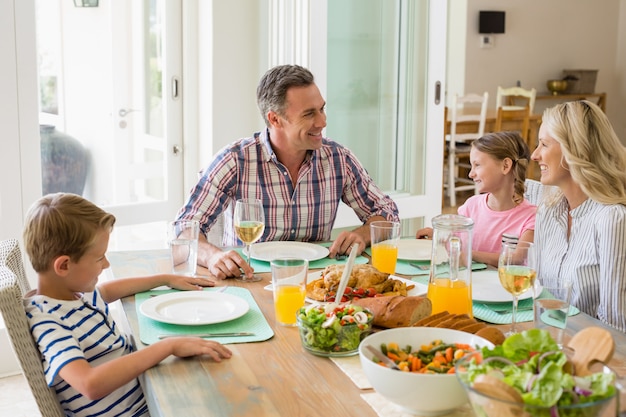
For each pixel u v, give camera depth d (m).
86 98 3.55
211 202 2.40
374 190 2.62
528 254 1.56
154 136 3.79
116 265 2.13
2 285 1.46
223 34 3.64
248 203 2.02
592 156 1.94
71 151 3.54
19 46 3.12
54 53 3.43
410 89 3.94
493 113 7.40
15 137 3.17
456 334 1.33
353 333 1.44
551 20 8.70
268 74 2.38
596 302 1.97
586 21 8.94
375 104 3.88
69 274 1.58
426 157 4.01
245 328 1.62
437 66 3.92
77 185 3.59
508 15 8.41
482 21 8.18
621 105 9.29
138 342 1.54
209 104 3.70
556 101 8.76
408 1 3.84
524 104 8.58
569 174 2.02
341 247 2.24
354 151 3.87
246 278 2.00
